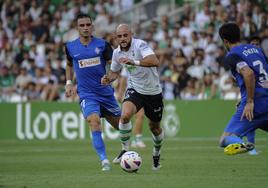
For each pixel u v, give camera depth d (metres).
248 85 26.95
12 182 29.98
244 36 71.00
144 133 66.50
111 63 34.72
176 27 75.88
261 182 28.55
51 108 68.50
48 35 84.56
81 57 35.62
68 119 67.88
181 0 81.88
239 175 31.62
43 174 33.62
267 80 27.83
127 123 34.66
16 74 78.69
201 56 69.62
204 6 77.06
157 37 76.81
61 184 28.81
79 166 38.03
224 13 74.06
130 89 34.34
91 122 34.62
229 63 27.75
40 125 69.00
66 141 64.62
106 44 35.88
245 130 27.70
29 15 86.94
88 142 62.31
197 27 76.19
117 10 85.25
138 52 33.06
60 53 79.81
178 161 39.94
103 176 31.83
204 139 63.41
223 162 38.84
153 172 33.53
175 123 65.50
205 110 64.62
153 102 34.06
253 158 41.28
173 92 68.69
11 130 69.94
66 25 84.81
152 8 82.88
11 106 69.94
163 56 72.25
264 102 27.58
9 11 88.75
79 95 36.12
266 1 74.81
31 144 60.62
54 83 72.88
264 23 71.44
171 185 27.81
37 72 76.12
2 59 83.19
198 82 67.88
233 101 63.75
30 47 81.69
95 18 85.00
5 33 86.75
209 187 27.03
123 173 33.03
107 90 36.09
